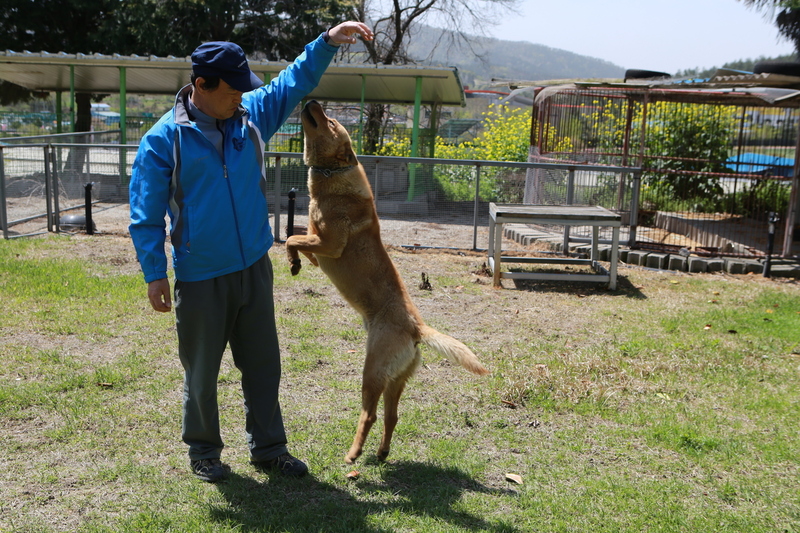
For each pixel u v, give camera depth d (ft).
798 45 35.29
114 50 63.00
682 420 13.75
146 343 16.96
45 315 18.70
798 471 11.73
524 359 17.10
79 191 38.06
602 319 21.31
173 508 9.74
